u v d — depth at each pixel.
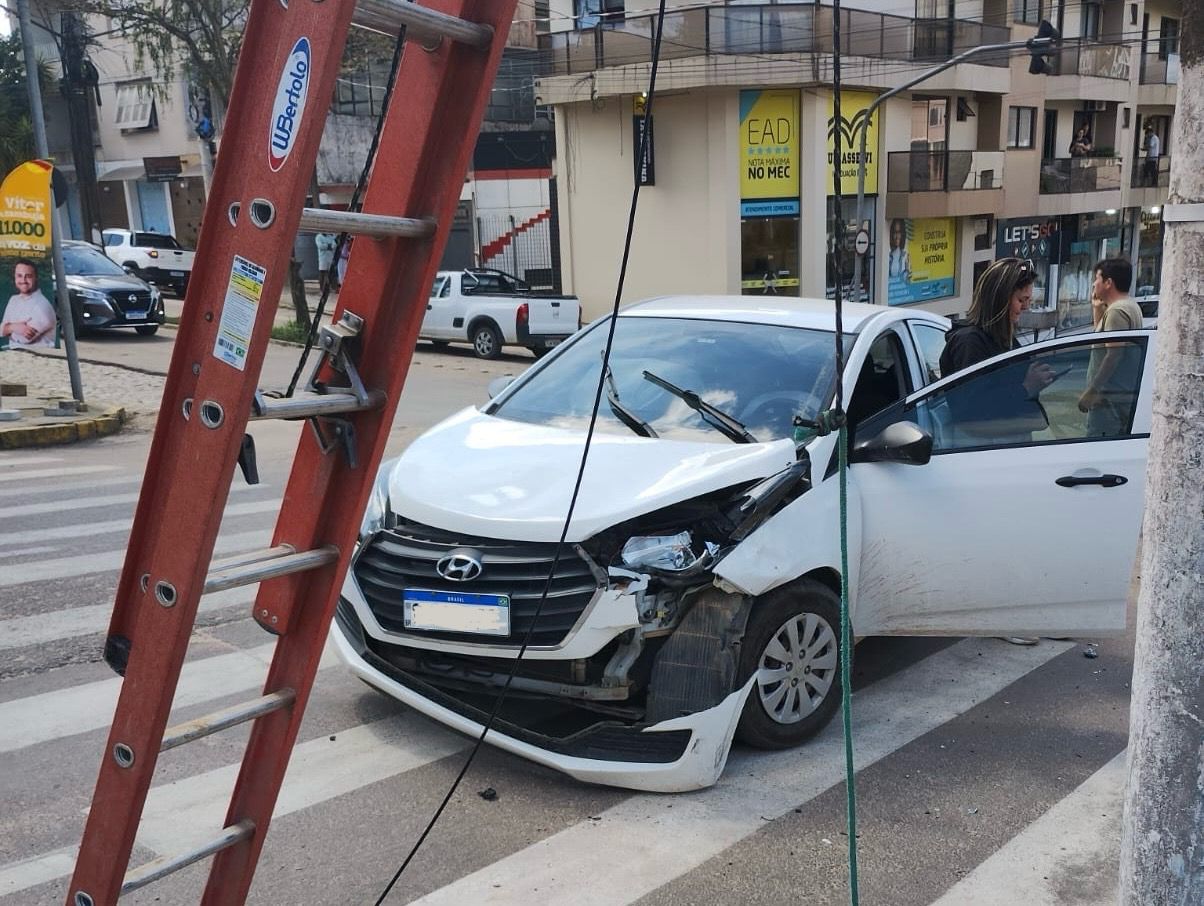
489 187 30.73
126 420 12.48
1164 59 38.25
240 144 1.70
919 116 28.02
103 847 1.90
